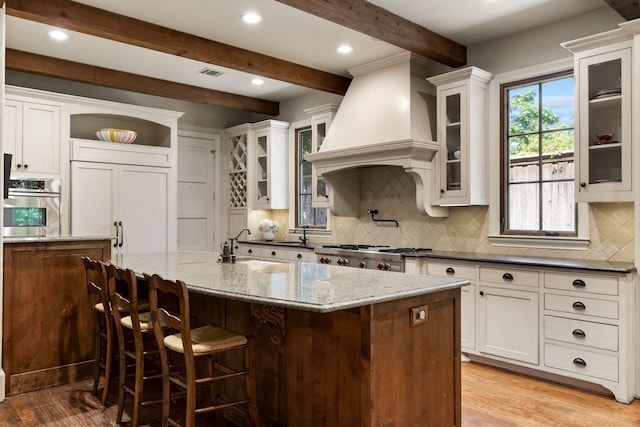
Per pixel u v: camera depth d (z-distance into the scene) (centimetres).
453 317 246
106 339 338
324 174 512
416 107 449
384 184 522
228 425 273
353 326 210
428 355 229
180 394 262
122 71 529
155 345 350
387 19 369
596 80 340
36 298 335
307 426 232
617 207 357
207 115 684
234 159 698
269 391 255
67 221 502
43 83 532
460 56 439
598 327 319
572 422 282
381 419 204
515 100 421
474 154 417
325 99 598
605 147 332
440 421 236
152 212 563
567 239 380
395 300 212
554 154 396
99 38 432
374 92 483
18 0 331
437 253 430
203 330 252
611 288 313
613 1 322
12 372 325
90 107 521
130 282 262
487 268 377
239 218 680
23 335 330
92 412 295
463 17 383
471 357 397
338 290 216
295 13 378
